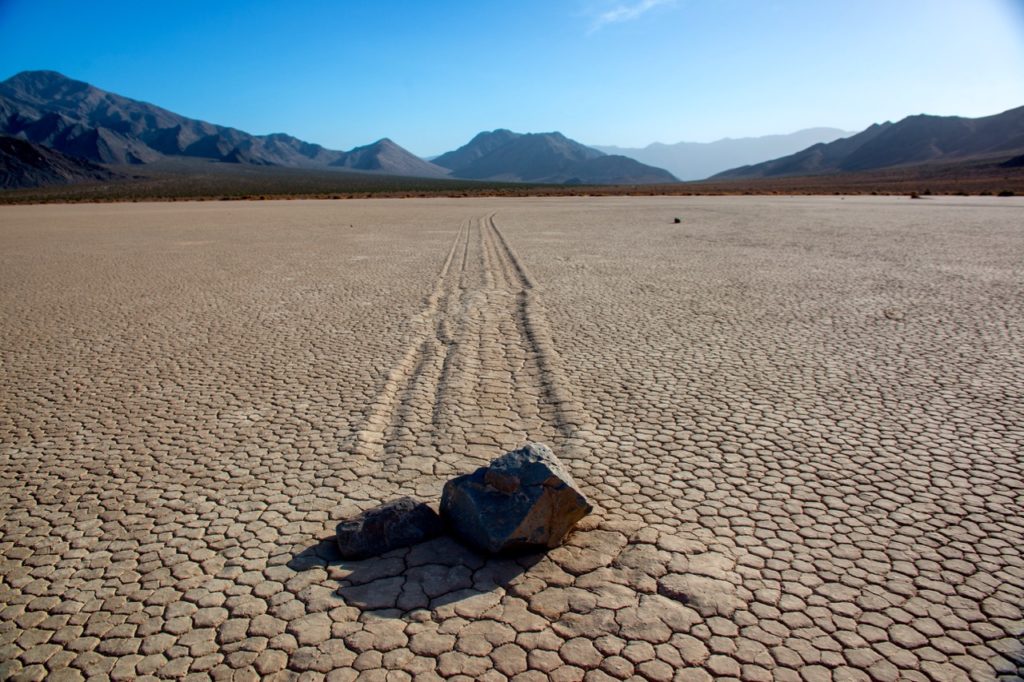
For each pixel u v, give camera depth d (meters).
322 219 40.50
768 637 3.88
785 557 4.68
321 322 12.16
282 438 6.96
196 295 15.02
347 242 26.59
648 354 9.74
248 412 7.71
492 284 15.98
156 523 5.32
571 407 7.61
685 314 12.38
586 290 14.98
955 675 3.59
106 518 5.42
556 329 11.31
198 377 9.03
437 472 6.11
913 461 6.18
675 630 3.94
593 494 5.62
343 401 8.00
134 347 10.60
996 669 3.63
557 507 4.72
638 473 6.00
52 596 4.42
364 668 3.66
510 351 10.05
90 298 14.80
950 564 4.59
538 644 3.83
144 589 4.46
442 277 17.22
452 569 4.55
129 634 4.02
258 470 6.23
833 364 9.14
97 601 4.35
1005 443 6.53
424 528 4.93
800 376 8.64
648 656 3.73
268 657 3.77
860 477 5.88
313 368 9.34
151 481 6.06
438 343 10.57
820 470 6.02
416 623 4.02
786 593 4.29
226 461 6.44
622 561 4.62
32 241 27.94
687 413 7.41
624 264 19.17
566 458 6.32
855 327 11.20
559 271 17.94
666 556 4.68
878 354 9.59
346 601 4.24
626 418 7.29
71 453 6.70
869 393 7.97
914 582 4.40
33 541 5.10
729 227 31.52
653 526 5.09
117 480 6.09
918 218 34.31
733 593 4.28
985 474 5.90
